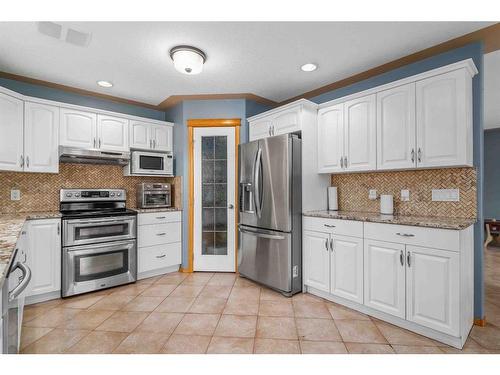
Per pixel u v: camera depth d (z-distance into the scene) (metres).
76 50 2.33
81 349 1.84
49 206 3.12
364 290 2.31
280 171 2.81
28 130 2.73
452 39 2.20
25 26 1.99
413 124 2.26
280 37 2.17
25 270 1.08
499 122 5.11
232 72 2.81
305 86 3.18
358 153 2.64
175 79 2.97
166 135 3.79
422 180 2.52
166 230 3.49
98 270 2.91
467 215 2.23
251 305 2.54
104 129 3.26
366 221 2.30
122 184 3.67
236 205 3.54
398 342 1.92
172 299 2.69
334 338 1.97
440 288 1.88
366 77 2.94
